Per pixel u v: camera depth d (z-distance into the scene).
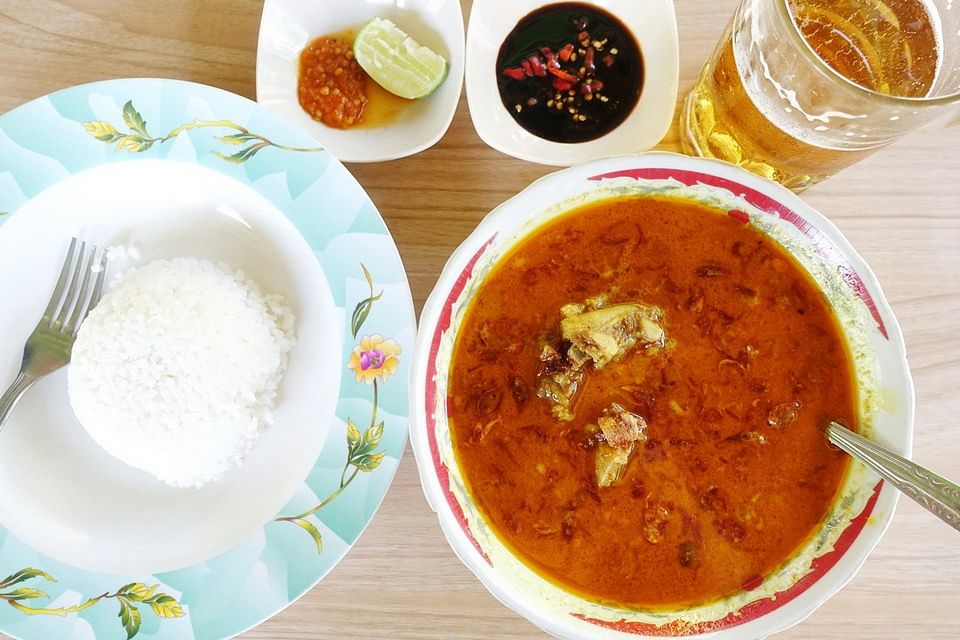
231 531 0.35
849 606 0.35
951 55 0.32
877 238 0.36
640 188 0.32
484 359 0.33
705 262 0.33
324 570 0.34
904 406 0.31
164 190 0.36
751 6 0.31
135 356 0.35
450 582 0.36
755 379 0.33
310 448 0.36
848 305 0.32
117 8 0.37
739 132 0.34
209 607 0.34
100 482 0.37
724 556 0.32
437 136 0.36
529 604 0.32
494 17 0.38
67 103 0.35
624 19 0.38
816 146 0.32
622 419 0.32
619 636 0.32
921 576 0.35
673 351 0.33
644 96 0.37
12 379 0.36
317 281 0.36
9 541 0.35
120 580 0.34
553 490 0.33
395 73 0.37
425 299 0.37
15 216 0.36
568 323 0.32
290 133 0.35
